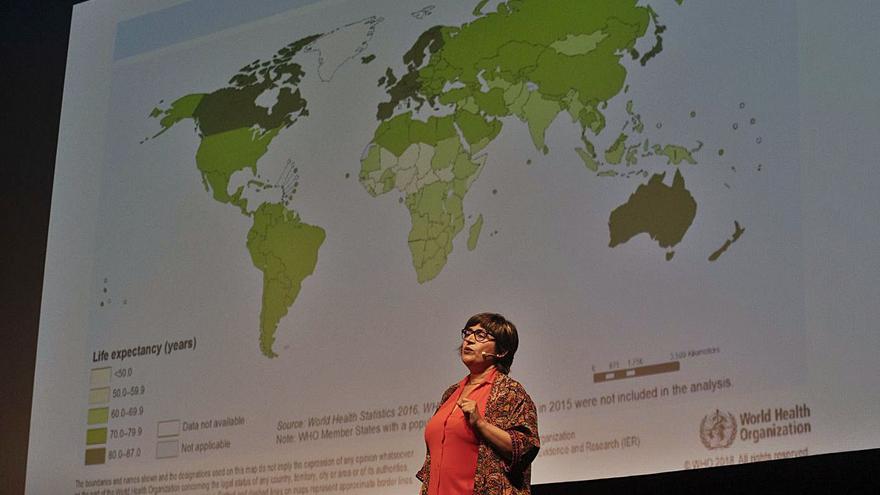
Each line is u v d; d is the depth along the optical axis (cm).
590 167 460
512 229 470
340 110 527
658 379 425
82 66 600
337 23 543
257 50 560
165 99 575
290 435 495
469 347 362
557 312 452
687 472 417
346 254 506
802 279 406
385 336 486
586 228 455
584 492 437
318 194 521
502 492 333
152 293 546
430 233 488
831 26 421
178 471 514
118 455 529
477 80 496
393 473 470
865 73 411
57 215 579
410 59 517
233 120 553
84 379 548
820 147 414
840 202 405
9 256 588
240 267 529
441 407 362
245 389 511
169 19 588
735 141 431
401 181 502
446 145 495
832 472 395
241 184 541
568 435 438
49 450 544
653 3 463
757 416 404
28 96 607
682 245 433
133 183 567
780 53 430
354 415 484
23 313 578
